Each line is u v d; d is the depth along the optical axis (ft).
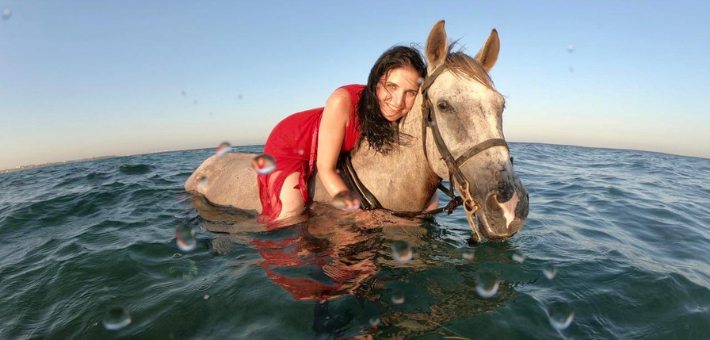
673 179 20.79
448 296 4.85
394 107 6.28
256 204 8.32
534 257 6.40
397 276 5.31
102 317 4.69
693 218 10.71
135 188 13.21
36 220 9.94
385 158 6.91
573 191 14.69
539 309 4.68
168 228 8.18
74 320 4.74
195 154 40.09
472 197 5.57
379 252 5.99
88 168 25.59
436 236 7.03
